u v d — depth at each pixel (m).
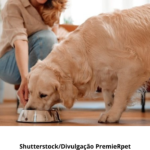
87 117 2.18
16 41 2.08
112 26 1.72
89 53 1.69
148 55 1.71
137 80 1.67
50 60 1.70
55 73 1.65
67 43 1.73
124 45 1.67
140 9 1.82
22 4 2.30
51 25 2.41
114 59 1.66
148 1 5.50
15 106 3.99
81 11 5.36
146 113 2.68
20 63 1.96
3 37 2.47
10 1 2.29
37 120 1.69
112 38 1.67
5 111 2.94
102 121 1.69
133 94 1.70
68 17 5.26
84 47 1.70
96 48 1.68
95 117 2.17
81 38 1.72
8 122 1.71
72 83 1.69
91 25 1.74
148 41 1.72
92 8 5.40
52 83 1.63
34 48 2.34
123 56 1.65
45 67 1.67
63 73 1.66
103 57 1.67
